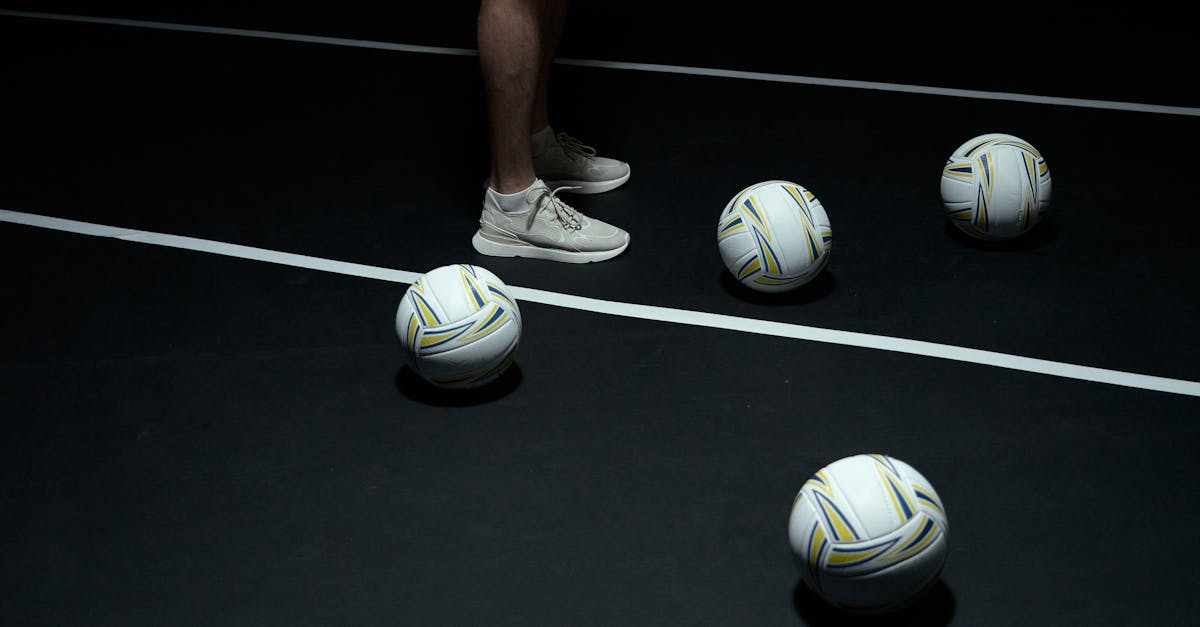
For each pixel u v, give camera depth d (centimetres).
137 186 583
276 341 444
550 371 420
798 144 605
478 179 580
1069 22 771
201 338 447
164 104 686
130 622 311
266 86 711
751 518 345
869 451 372
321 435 388
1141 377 406
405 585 322
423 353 384
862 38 755
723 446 377
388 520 348
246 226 539
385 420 395
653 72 707
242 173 595
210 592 321
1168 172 564
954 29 765
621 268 490
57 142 636
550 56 520
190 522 348
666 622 308
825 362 420
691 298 466
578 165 552
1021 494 350
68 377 423
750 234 440
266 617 312
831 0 826
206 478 368
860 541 282
